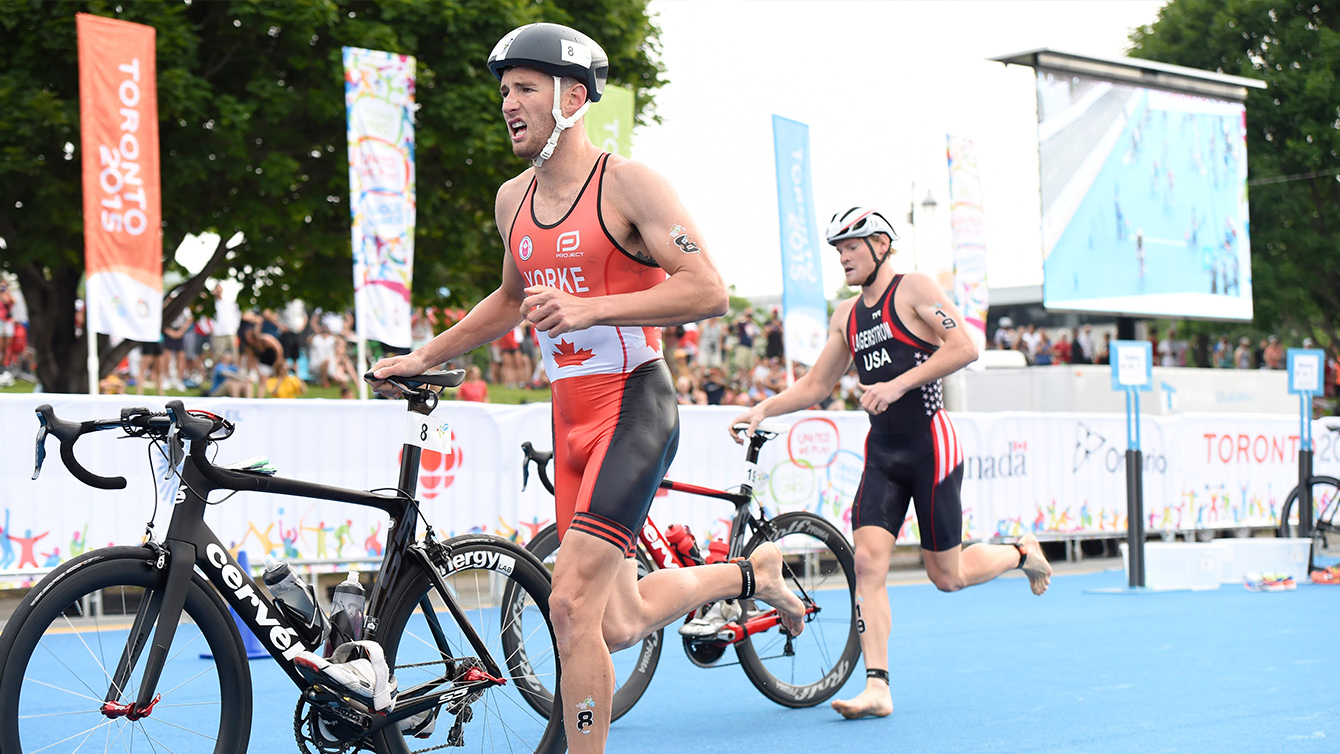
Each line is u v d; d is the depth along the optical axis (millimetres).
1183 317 15156
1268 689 4340
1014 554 4555
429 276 13461
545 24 2566
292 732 3703
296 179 12289
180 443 2473
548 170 2615
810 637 4316
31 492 5574
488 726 3160
